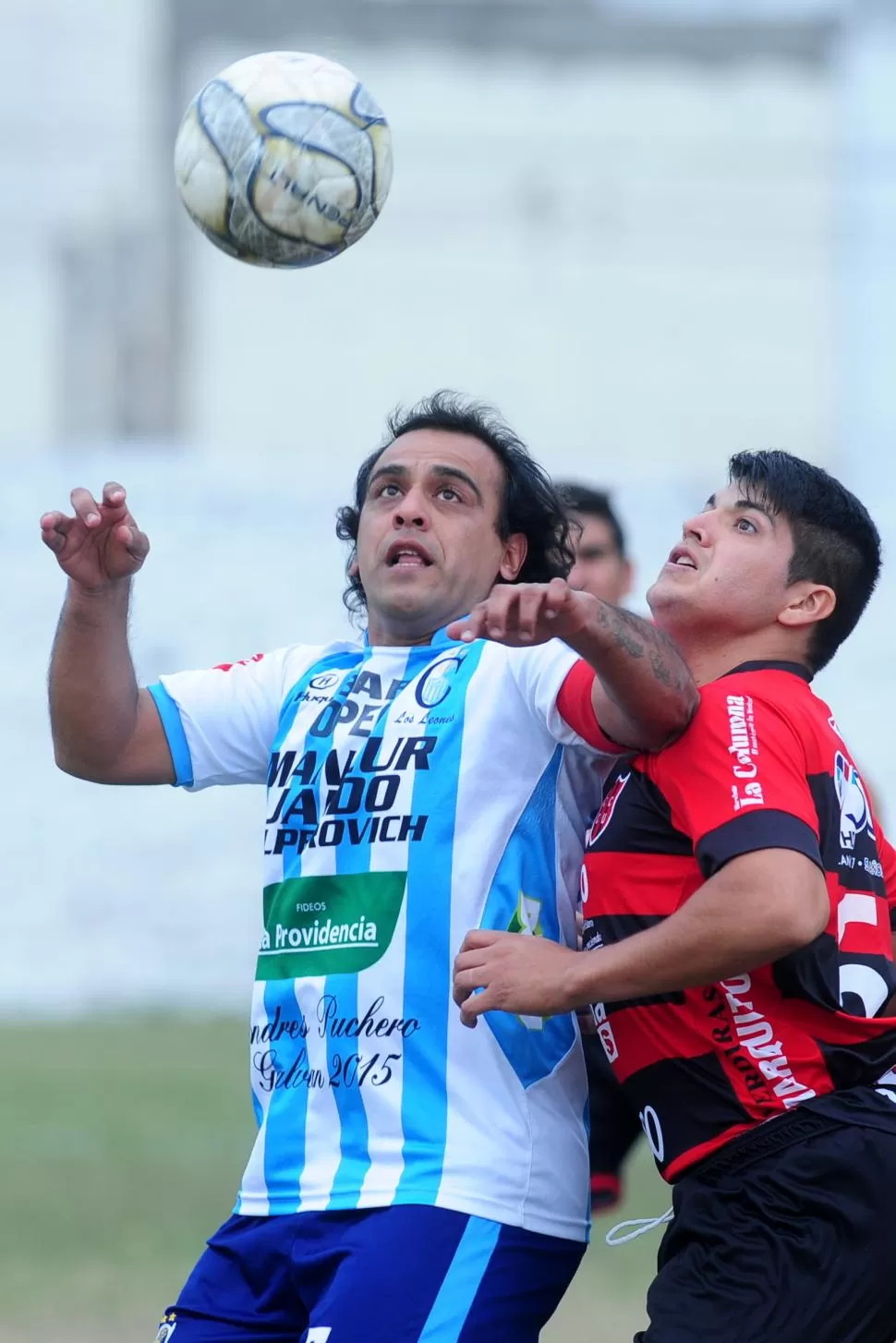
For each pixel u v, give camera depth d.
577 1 103.25
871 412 80.00
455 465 12.98
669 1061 11.45
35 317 103.50
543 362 103.75
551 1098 11.80
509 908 11.82
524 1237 11.48
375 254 104.06
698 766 11.17
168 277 102.44
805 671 12.20
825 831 11.41
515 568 13.48
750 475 12.20
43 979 58.56
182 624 59.88
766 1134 11.17
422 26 104.38
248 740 13.22
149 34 105.56
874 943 11.59
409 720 12.27
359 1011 11.74
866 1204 10.88
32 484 60.16
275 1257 11.75
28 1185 30.05
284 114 12.71
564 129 104.19
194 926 59.22
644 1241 26.58
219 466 60.53
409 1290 11.18
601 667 10.90
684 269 103.94
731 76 104.50
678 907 11.43
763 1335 10.78
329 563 60.47
